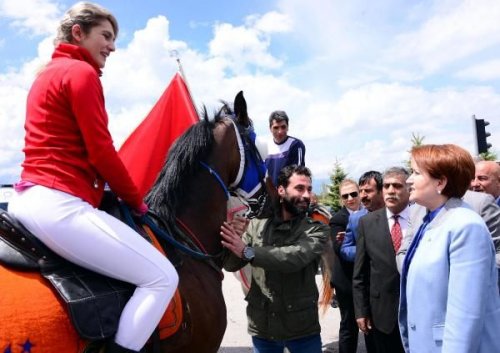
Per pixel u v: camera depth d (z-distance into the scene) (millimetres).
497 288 1997
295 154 5234
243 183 2738
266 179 2855
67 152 1823
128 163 4184
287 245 2775
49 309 1680
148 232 2174
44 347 1639
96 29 2002
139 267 1839
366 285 3396
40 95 1841
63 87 1791
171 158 2467
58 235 1738
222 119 2695
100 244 1786
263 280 2828
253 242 2955
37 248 1766
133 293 1905
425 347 1996
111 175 1871
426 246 2061
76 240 1756
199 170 2480
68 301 1695
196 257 2346
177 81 4297
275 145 5305
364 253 3359
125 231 1866
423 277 2023
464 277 1869
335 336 5375
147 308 1826
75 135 1844
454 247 1930
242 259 2658
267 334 2789
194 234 2426
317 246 2717
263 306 2809
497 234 3209
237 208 2842
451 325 1869
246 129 2793
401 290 2240
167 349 2059
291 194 2869
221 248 2561
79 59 1953
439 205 2145
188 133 2523
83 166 1850
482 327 1882
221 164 2570
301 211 2877
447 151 2098
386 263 3117
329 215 4547
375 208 4078
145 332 1827
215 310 2314
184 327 2104
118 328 1805
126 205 2111
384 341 3154
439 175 2080
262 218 2945
